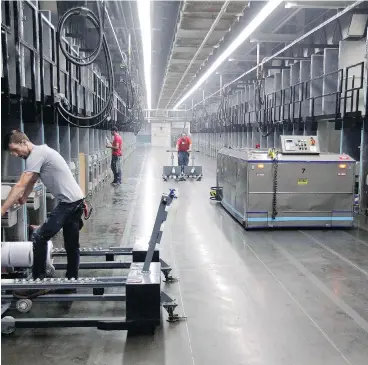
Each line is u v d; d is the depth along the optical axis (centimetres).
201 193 1186
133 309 361
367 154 870
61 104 657
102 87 1281
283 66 1455
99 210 927
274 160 734
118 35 1515
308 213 750
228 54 1070
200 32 1134
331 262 564
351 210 754
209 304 426
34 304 425
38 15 571
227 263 559
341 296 448
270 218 746
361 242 668
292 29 1461
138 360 322
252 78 1822
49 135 696
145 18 787
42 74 580
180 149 1491
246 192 741
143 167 2034
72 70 844
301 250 622
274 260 572
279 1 656
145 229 754
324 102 1048
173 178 1527
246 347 342
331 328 376
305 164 739
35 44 564
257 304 426
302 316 399
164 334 364
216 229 757
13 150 400
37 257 425
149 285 360
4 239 513
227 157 919
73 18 984
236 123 1967
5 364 315
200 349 339
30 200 527
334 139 1148
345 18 1101
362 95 962
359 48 962
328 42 1223
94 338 356
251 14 1146
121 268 521
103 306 421
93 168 1158
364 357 329
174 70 1811
